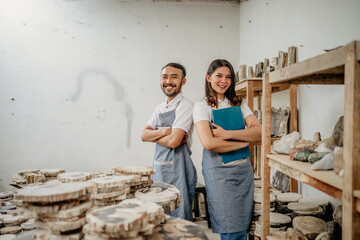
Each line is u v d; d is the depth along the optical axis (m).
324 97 2.06
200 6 3.60
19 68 3.24
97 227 0.71
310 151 1.18
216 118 1.75
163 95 3.53
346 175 0.81
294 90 2.32
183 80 2.18
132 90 3.46
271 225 1.68
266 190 1.42
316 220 1.57
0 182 3.20
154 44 3.51
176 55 3.55
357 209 0.78
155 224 0.88
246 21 3.48
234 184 1.72
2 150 3.21
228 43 3.66
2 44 3.20
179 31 3.56
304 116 2.31
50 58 3.29
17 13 3.23
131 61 3.46
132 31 3.46
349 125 0.80
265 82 1.39
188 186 2.04
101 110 3.40
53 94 3.30
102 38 3.40
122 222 0.72
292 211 1.88
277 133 2.41
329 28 2.00
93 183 0.98
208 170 1.78
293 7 2.47
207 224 2.76
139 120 3.47
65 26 3.32
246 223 1.72
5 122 3.21
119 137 3.43
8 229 1.25
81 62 3.36
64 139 3.33
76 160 3.35
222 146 1.68
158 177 2.02
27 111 3.25
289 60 2.42
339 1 1.90
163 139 1.99
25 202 0.85
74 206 0.88
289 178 2.34
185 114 2.02
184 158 2.04
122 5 3.44
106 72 3.41
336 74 1.30
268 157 1.39
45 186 0.93
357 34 1.74
